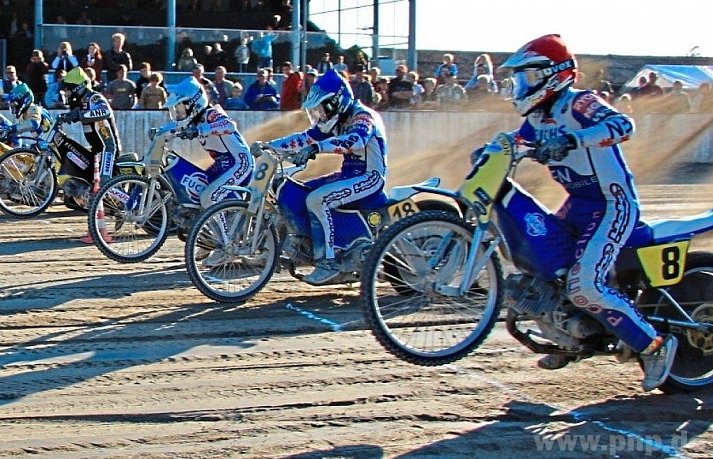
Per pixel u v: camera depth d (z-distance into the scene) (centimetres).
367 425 449
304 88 1605
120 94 1484
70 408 466
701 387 496
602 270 448
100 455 409
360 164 674
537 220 454
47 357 554
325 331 618
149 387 500
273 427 444
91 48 1541
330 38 1944
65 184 1004
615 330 457
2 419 451
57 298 702
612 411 471
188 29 1781
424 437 436
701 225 489
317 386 503
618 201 450
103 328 620
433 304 603
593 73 2423
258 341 591
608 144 429
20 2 1975
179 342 588
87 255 880
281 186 675
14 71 1495
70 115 973
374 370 532
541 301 459
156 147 791
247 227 680
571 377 523
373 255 445
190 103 769
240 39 1814
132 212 809
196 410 464
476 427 449
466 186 446
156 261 848
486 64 1761
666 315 489
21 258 863
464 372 529
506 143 446
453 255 461
